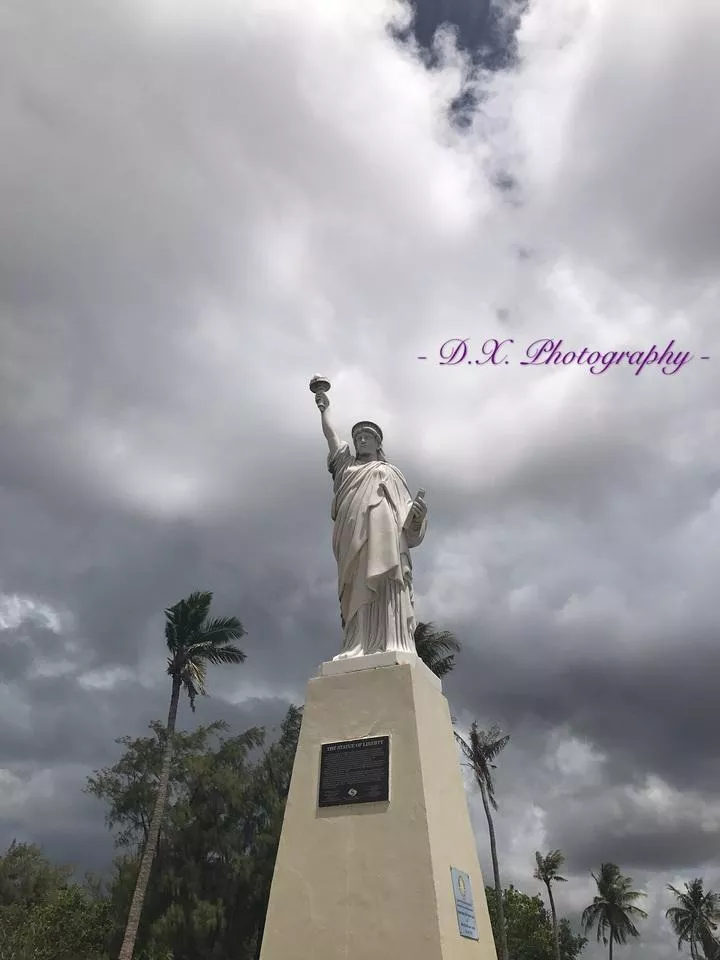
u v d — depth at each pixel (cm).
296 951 897
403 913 878
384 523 1224
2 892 4178
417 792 955
